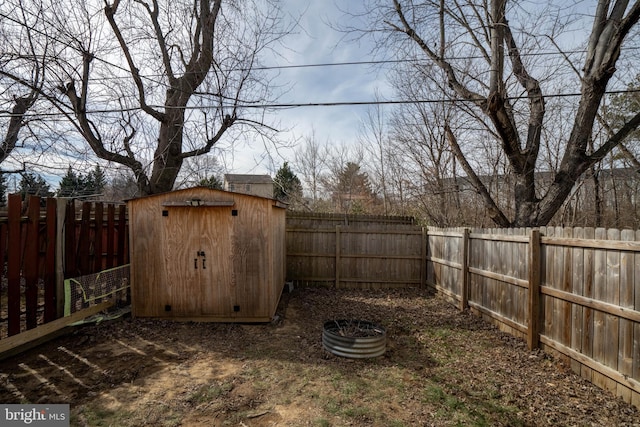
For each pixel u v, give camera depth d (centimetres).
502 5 593
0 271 346
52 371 321
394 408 271
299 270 783
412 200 1261
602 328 312
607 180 1069
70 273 423
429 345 417
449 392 298
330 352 380
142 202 474
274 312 507
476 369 348
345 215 938
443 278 676
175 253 475
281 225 639
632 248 279
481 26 658
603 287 312
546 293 388
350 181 1941
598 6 571
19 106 586
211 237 476
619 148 829
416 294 713
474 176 791
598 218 916
